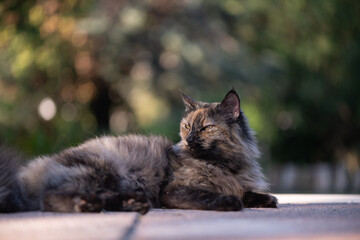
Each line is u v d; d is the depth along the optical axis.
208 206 4.80
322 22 15.06
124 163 5.22
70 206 4.30
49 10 12.07
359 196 7.56
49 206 4.36
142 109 13.59
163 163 5.50
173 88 13.33
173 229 3.08
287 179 17.98
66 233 2.92
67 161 4.88
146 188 5.32
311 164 18.84
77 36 12.58
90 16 12.48
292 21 14.63
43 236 2.83
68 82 13.60
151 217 3.89
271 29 14.66
